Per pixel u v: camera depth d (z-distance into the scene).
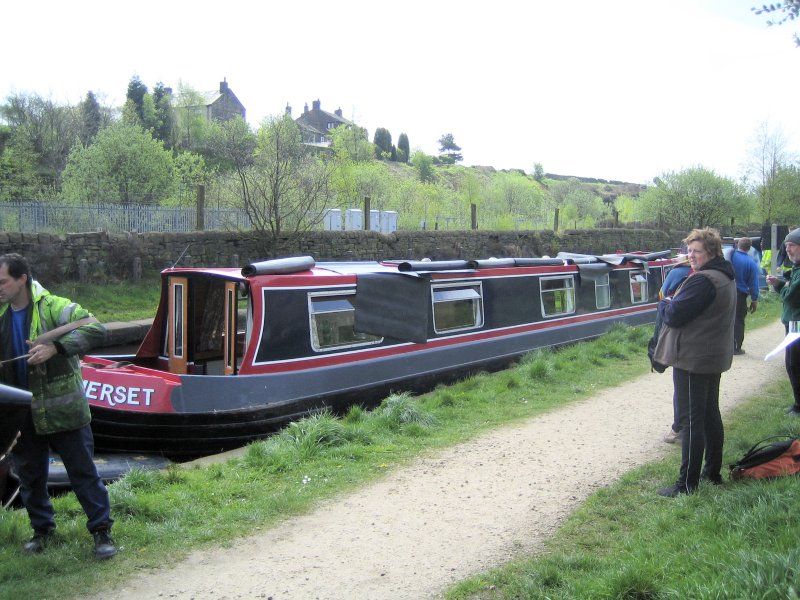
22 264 4.77
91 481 4.96
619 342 13.98
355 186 39.47
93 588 4.53
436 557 4.99
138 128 34.88
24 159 43.47
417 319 10.98
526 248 30.09
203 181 41.09
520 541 5.20
